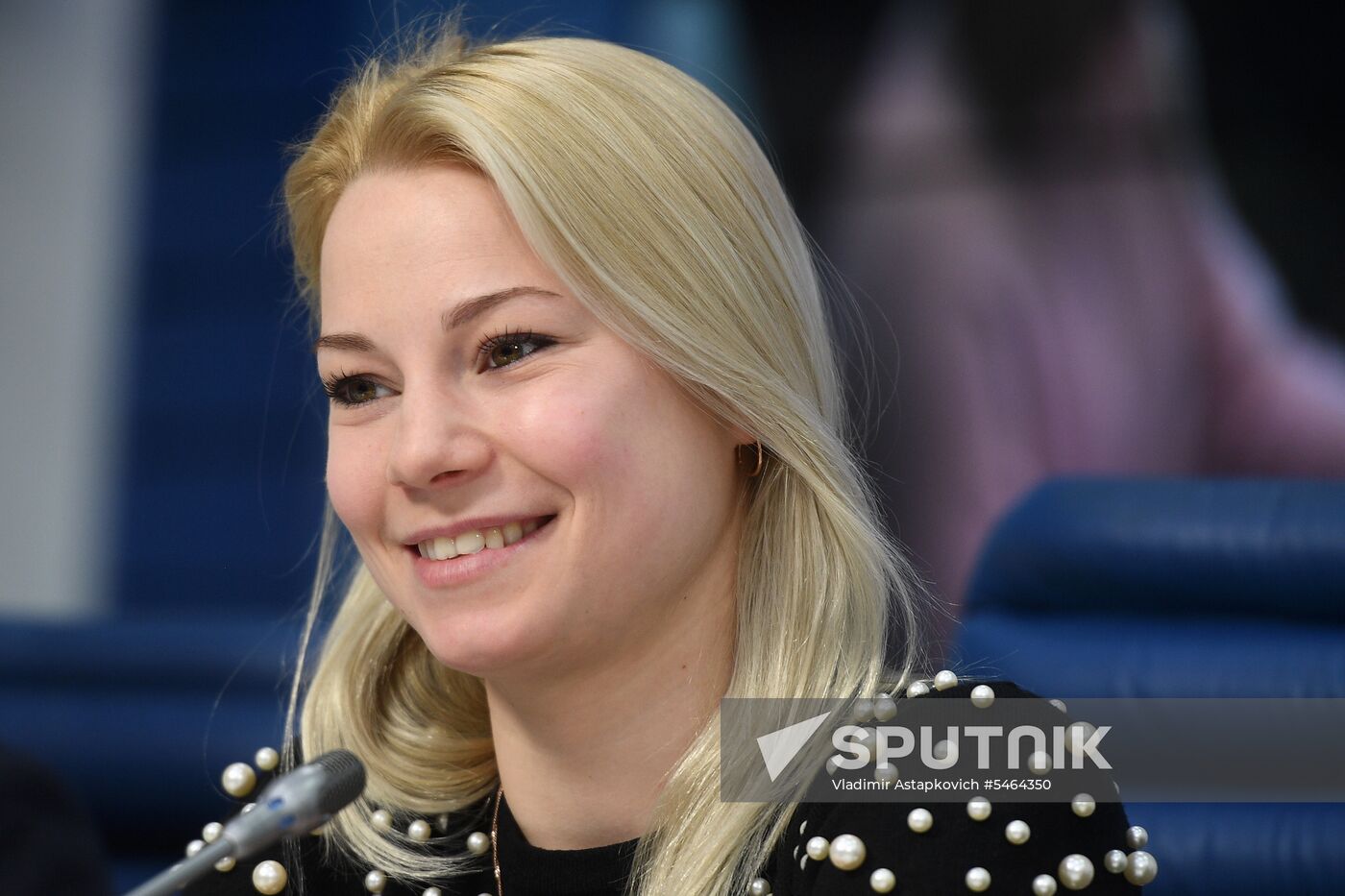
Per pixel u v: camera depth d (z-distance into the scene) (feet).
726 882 10.75
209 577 47.29
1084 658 15.58
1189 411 40.81
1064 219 42.24
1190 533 15.62
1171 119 41.37
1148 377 41.22
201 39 48.73
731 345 11.00
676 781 10.98
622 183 10.76
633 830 11.32
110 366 48.80
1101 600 16.10
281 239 14.49
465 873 12.12
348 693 13.08
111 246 49.14
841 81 44.42
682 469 10.85
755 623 11.40
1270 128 40.55
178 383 48.21
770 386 11.20
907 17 43.83
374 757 12.84
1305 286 40.06
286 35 47.96
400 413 10.75
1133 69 41.70
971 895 9.83
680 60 44.50
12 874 13.29
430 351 10.60
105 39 49.32
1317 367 39.68
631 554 10.59
